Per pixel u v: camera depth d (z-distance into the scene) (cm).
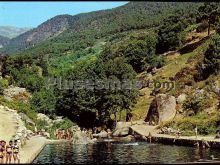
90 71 10956
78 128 9738
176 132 7769
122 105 10481
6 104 9294
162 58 15062
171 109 9756
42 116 10169
